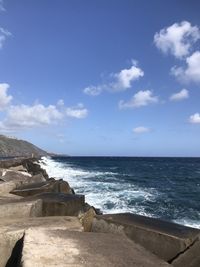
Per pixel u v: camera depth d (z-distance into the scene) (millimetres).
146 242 5828
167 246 5613
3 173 19078
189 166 72312
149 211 16625
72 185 25406
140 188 26641
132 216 6723
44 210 8477
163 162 95562
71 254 4613
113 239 5438
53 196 9328
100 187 24672
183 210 17531
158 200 20281
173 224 6312
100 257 4613
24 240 5016
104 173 41406
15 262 5496
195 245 5559
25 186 12672
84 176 34875
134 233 6004
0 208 7242
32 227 6051
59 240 5113
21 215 7348
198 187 30375
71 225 6312
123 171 48625
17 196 10961
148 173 46906
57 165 55969
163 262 4742
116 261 4547
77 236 5414
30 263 4219
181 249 5500
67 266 4227
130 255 4824
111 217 6609
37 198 8727
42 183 13172
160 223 6301
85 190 22594
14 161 37031
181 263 5445
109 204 17438
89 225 6676
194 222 14227
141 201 19141
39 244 4867
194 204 19734
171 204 19219
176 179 38406
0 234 5648
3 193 11555
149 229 5883
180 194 24641
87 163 75938
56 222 6512
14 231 5730
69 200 8750
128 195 21094
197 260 5480
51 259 4398
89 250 4820
